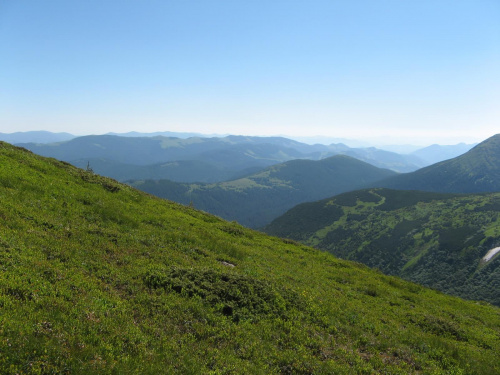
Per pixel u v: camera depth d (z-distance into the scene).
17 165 25.09
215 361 10.20
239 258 23.16
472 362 15.30
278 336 13.16
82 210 20.97
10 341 7.69
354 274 30.41
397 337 16.45
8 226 14.78
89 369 7.80
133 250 17.45
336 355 12.88
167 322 11.65
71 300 10.64
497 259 185.25
